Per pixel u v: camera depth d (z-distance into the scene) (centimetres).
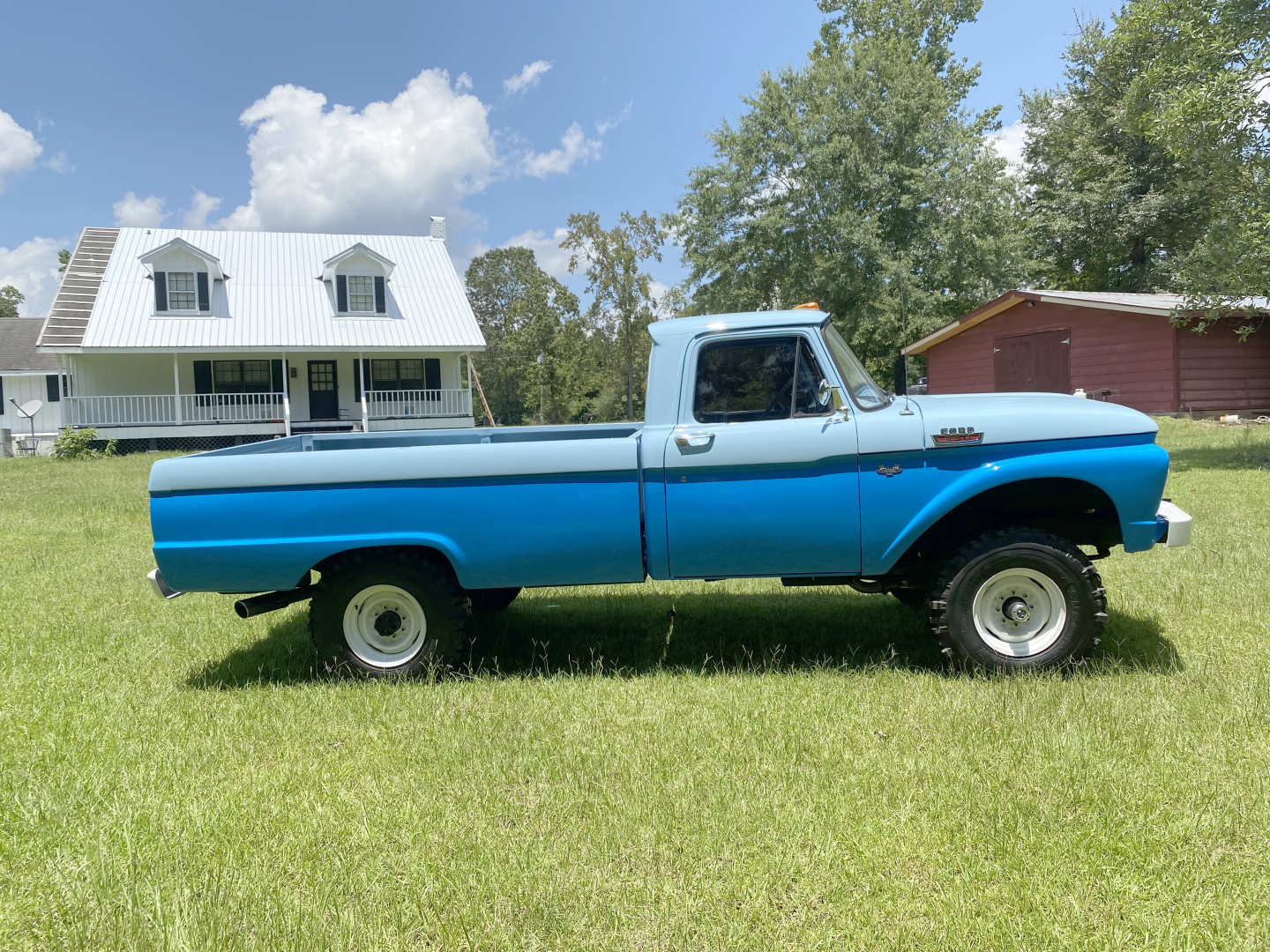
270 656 522
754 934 235
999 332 2352
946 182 3002
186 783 343
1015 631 441
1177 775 316
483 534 448
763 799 310
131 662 515
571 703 419
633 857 277
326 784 340
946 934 233
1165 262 3225
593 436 617
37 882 273
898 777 323
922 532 434
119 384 2652
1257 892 247
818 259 3012
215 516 451
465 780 337
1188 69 1246
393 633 477
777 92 3116
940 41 3838
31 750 380
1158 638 480
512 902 254
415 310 2928
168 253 2619
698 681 446
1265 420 1828
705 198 3203
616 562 449
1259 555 662
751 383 452
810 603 616
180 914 249
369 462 448
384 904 255
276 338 2683
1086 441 427
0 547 938
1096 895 249
